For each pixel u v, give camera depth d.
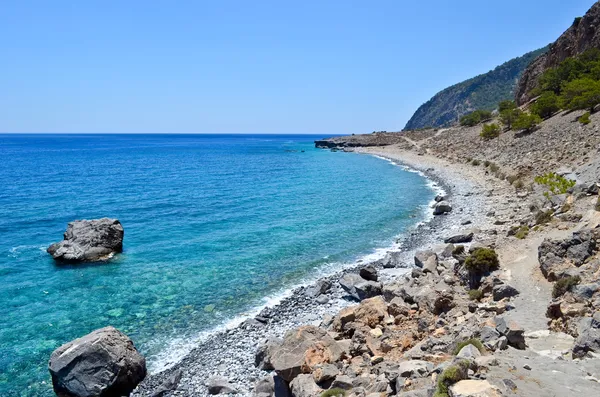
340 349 16.41
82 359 17.27
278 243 37.38
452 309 19.42
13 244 37.25
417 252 30.31
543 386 10.59
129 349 18.50
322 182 75.31
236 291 27.28
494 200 47.91
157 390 17.33
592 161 41.69
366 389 12.88
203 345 20.78
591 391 10.36
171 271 30.72
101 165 110.88
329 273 30.23
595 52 97.88
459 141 111.75
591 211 22.08
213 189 67.56
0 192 62.78
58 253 32.66
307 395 13.54
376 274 28.02
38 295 26.50
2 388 17.45
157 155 153.50
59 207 52.41
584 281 16.91
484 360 11.70
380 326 19.17
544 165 53.41
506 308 18.00
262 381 16.52
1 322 22.89
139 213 49.28
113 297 26.33
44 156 144.62
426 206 52.22
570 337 14.19
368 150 151.88
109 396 17.25
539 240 25.12
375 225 43.38
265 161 123.94
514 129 87.31
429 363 12.70
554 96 88.00
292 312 24.11
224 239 38.53
